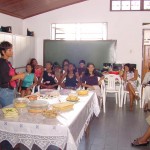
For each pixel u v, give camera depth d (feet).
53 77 18.38
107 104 20.45
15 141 6.94
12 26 22.70
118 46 23.61
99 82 17.87
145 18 23.04
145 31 23.20
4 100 9.57
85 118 9.32
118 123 14.71
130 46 23.43
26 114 7.59
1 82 9.48
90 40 23.65
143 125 14.30
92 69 17.84
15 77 9.70
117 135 12.57
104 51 23.50
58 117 7.38
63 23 24.44
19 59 21.16
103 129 13.52
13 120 7.01
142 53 23.34
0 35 17.65
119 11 23.31
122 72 20.56
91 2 23.70
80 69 21.25
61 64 24.22
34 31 24.90
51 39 24.81
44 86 17.74
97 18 23.76
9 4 19.11
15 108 7.91
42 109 7.80
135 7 23.16
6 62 9.56
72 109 8.37
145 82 18.86
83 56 23.85
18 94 15.64
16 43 20.44
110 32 23.66
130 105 18.66
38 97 10.19
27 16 24.57
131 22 23.26
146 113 17.19
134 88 18.95
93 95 11.59
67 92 11.41
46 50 24.58
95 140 11.81
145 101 18.79
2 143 8.24
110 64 22.85
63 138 6.57
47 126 6.61
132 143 11.21
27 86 16.81
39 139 6.73
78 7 24.00
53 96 10.48
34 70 18.13
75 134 7.42
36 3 20.77
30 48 23.65
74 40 23.95
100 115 16.58
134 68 20.89
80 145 11.13
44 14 24.64
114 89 19.49
